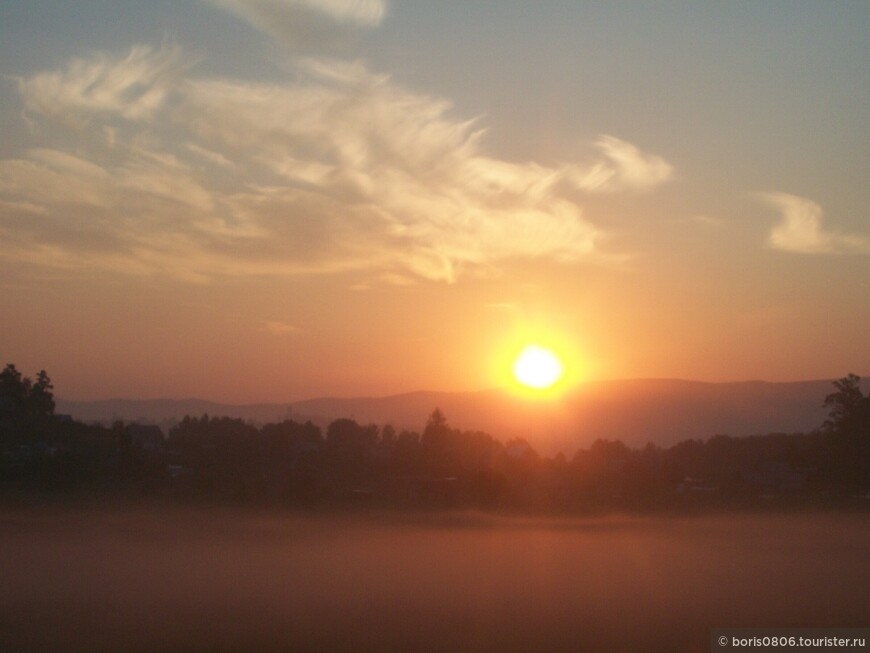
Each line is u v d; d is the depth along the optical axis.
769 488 64.06
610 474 76.12
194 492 54.31
